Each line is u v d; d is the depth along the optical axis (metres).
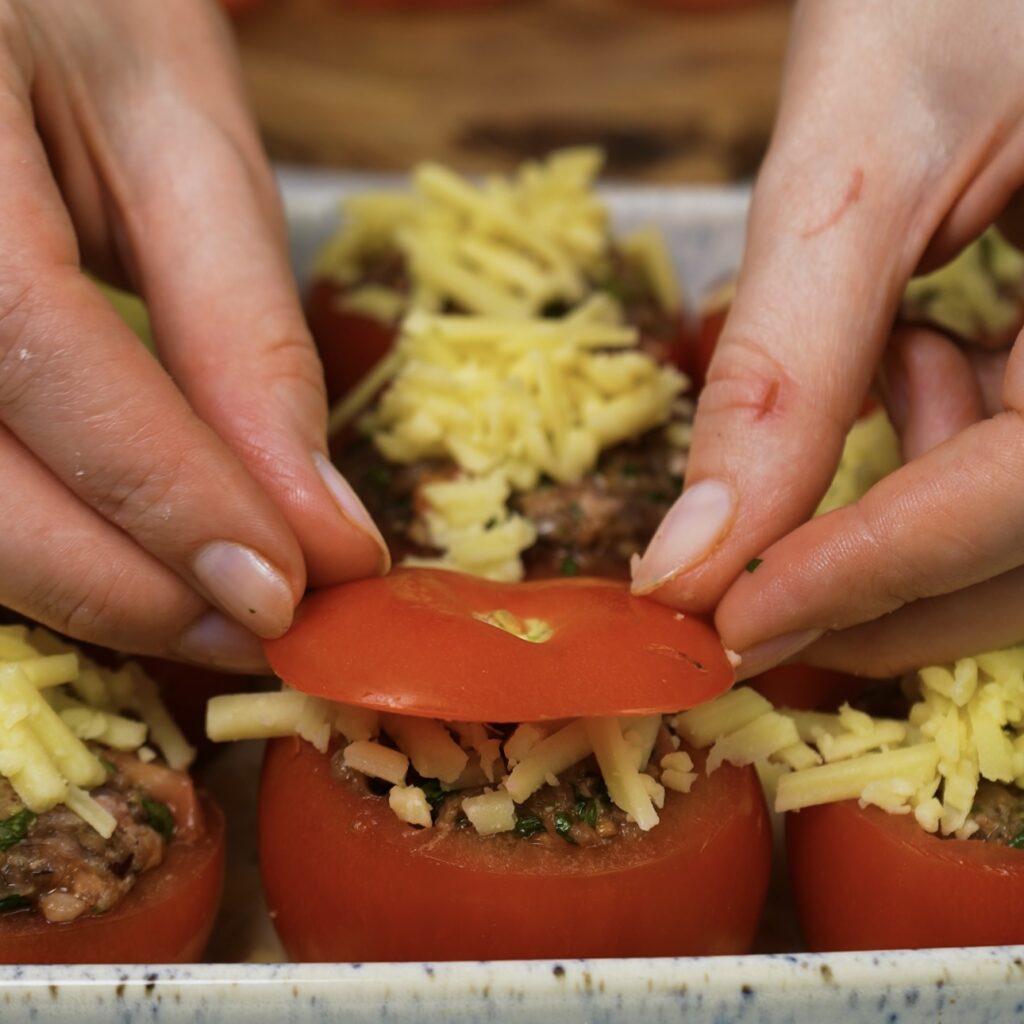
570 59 0.69
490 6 0.75
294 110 0.65
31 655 0.32
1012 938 0.31
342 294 0.47
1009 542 0.30
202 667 0.35
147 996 0.29
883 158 0.34
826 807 0.32
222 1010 0.29
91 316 0.30
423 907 0.31
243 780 0.36
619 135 0.65
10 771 0.30
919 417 0.35
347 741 0.32
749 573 0.31
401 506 0.39
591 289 0.46
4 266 0.30
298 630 0.31
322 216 0.49
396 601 0.31
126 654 0.34
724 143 0.64
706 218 0.50
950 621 0.32
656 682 0.30
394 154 0.65
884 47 0.34
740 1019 0.29
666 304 0.47
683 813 0.32
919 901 0.31
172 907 0.31
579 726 0.31
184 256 0.34
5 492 0.30
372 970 0.29
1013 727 0.32
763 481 0.32
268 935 0.34
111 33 0.36
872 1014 0.29
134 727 0.32
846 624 0.32
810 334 0.33
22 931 0.30
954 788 0.31
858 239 0.33
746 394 0.32
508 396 0.39
